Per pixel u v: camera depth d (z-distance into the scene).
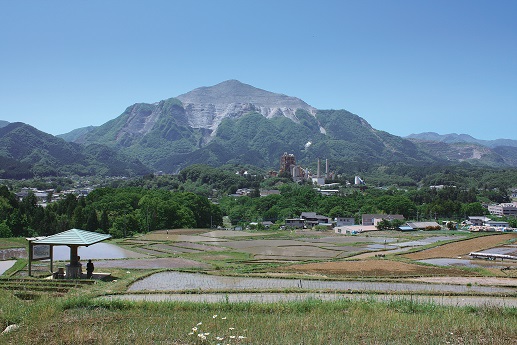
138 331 22.44
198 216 167.38
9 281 46.78
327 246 99.50
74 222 123.88
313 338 21.33
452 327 23.67
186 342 20.55
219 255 82.12
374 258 77.25
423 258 77.62
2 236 108.56
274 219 194.00
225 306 30.56
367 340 21.22
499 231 139.12
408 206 194.25
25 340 20.70
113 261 70.00
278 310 29.70
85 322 24.48
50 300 31.16
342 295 40.16
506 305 34.88
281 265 68.19
